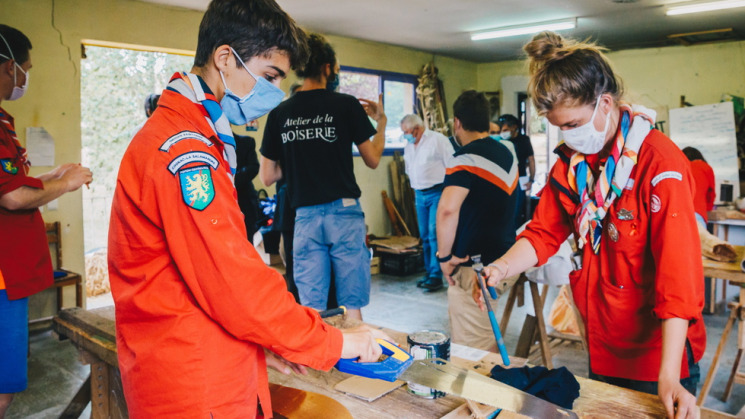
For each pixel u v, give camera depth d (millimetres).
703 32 6676
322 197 2617
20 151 2145
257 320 945
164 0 4770
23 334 2061
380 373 1182
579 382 1384
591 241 1521
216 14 1017
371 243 6379
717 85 7402
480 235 2418
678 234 1278
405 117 5418
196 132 978
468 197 2414
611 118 1419
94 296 5660
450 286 2562
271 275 978
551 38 1446
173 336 955
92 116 6211
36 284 2104
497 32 6512
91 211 6301
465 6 5355
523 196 6949
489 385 1217
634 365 1512
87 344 1920
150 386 967
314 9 5352
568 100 1338
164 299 964
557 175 1604
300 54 1085
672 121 7184
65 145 4441
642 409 1240
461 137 2596
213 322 982
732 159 6727
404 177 7312
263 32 1009
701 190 3947
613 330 1517
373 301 5121
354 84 7039
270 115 2760
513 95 8914
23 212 2080
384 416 1251
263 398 1108
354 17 5703
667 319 1263
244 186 3412
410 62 7723
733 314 2797
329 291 2873
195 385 957
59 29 4352
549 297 5195
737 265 2605
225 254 925
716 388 3211
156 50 5020
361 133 2664
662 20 6148
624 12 5773
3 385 2012
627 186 1396
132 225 959
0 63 2068
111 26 4625
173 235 932
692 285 1256
